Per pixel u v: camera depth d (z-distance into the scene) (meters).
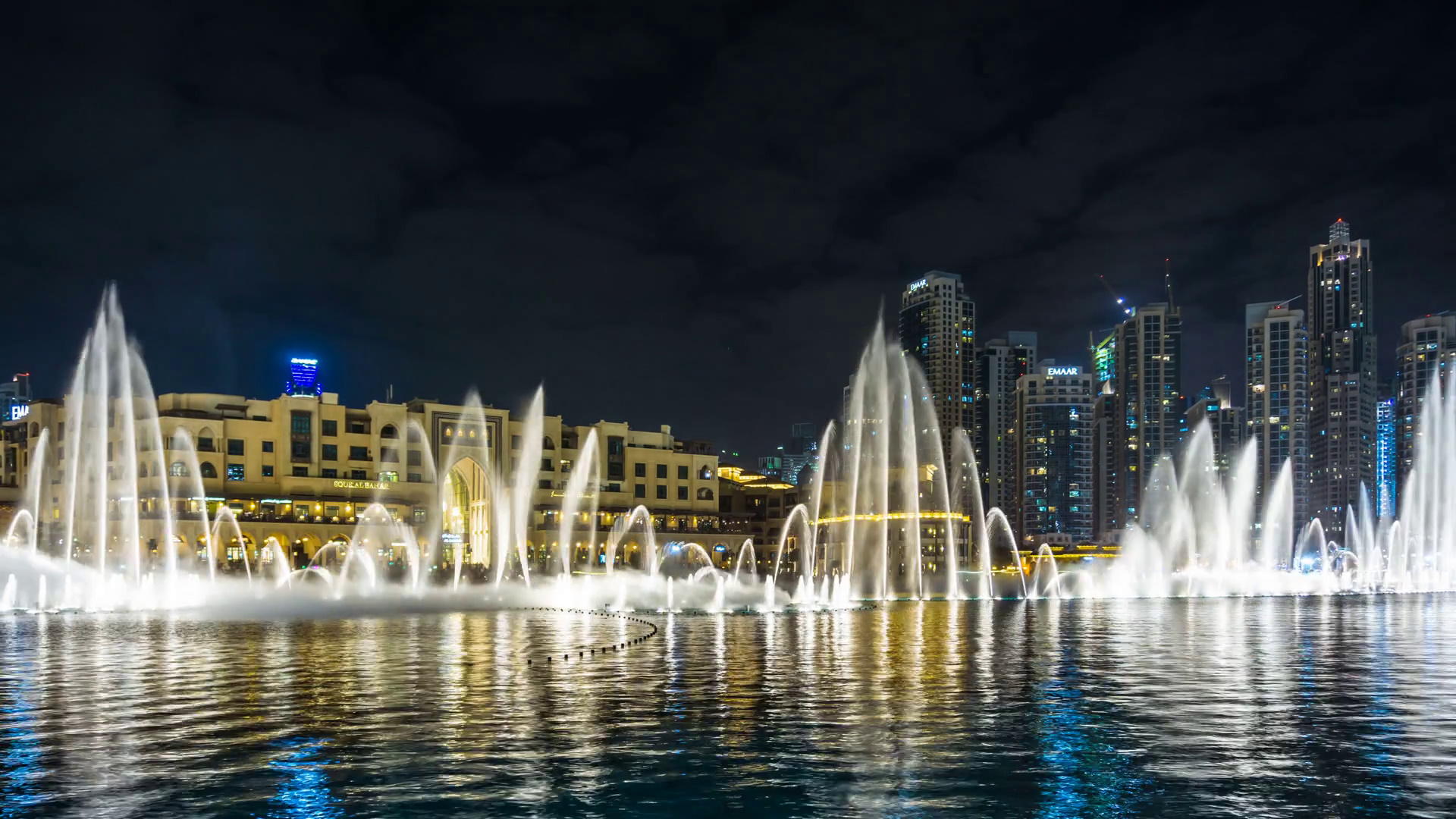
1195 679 38.06
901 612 84.81
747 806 20.78
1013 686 36.09
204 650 49.69
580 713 30.56
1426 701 32.75
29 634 60.44
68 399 161.25
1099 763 24.16
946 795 21.56
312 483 174.62
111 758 24.52
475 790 21.83
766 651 49.06
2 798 21.19
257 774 23.12
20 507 169.75
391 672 40.25
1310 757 24.75
